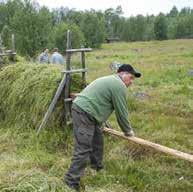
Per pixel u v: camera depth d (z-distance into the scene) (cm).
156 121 948
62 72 801
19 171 618
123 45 8112
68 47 805
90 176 642
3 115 935
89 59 4022
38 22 4119
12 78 934
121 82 590
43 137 792
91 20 7675
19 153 745
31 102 857
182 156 566
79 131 591
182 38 10431
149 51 5341
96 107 587
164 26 10556
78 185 600
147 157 702
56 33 5078
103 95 587
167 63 2905
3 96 935
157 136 825
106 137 770
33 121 846
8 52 1113
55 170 664
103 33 7631
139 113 1059
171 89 1523
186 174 648
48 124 811
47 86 837
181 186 609
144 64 2894
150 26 10931
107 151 731
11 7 5488
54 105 802
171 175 646
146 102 1216
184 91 1454
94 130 607
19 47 4003
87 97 590
